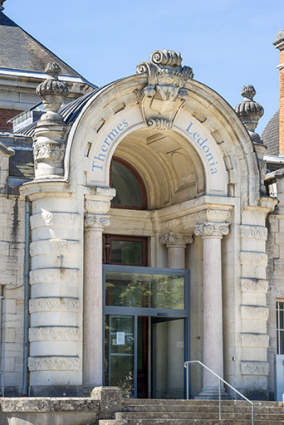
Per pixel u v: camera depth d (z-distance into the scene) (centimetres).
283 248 3081
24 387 2691
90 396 2586
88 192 2772
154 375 3127
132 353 2972
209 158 2959
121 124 2864
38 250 2727
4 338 2703
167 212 3138
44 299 2681
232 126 2953
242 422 2405
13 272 2747
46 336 2662
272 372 2997
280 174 3094
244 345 2875
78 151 2769
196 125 2958
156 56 2861
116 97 2842
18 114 3803
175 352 3094
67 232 2725
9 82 3819
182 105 2917
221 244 2977
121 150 3216
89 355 2725
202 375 3006
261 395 2867
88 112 2784
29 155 2866
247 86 3139
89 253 2773
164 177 3194
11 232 2762
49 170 2764
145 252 3247
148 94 2842
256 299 2923
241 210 2953
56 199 2736
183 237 3142
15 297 2734
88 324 2742
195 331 3059
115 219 3192
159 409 2459
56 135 2780
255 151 2969
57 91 2802
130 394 2944
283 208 3089
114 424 2280
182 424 2344
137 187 3278
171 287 3080
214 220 2936
